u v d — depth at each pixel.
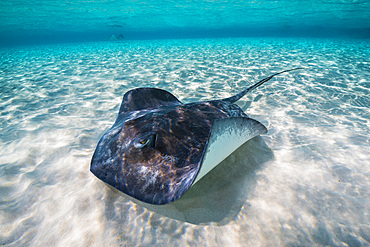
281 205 1.85
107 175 1.91
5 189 2.02
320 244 1.51
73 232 1.58
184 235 1.58
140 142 2.01
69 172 2.26
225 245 1.51
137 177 1.79
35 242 1.51
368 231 1.59
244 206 1.85
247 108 4.25
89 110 4.20
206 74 6.91
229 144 1.93
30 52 16.41
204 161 1.52
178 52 12.57
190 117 2.45
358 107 4.12
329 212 1.77
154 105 3.44
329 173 2.26
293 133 3.19
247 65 8.29
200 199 1.91
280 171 2.31
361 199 1.90
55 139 2.97
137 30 56.53
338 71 6.96
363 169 2.31
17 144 2.83
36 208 1.80
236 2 20.31
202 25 43.44
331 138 3.00
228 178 2.18
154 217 1.73
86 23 33.12
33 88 5.78
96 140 2.99
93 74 7.35
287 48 13.87
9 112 4.10
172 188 1.61
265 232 1.61
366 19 28.89
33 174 2.24
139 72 7.46
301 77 6.36
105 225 1.64
